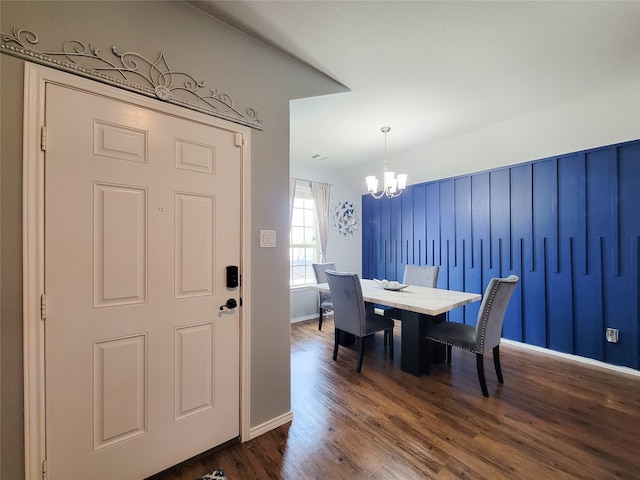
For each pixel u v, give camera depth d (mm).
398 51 1906
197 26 1539
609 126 2590
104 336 1271
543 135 2969
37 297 1125
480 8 1550
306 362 2891
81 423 1222
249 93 1741
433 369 2705
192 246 1518
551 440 1697
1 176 1065
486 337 2207
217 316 1608
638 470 1467
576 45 1849
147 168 1377
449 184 4098
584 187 2865
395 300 2561
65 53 1176
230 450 1625
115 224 1297
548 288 3123
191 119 1510
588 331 2848
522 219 3334
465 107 2695
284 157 1910
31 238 1115
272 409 1832
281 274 1889
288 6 1530
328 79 2189
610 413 1966
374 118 2922
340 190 5172
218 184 1606
